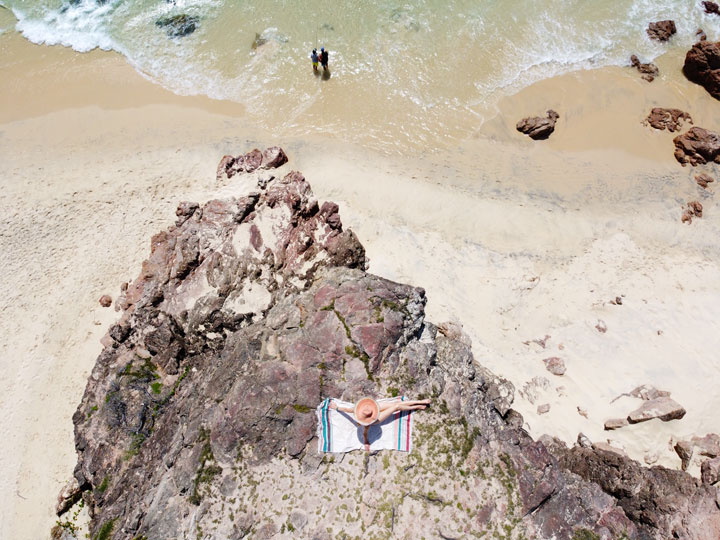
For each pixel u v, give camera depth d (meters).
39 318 23.83
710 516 16.67
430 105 29.48
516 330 22.39
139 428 19.94
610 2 32.53
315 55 29.58
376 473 15.52
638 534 15.70
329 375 16.67
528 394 20.77
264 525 15.12
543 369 21.39
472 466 15.83
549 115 28.84
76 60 32.09
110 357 21.81
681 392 20.62
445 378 17.41
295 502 15.33
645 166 27.58
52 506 19.97
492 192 26.48
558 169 27.52
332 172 26.88
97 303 24.02
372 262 23.84
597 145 28.27
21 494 20.30
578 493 16.50
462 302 22.94
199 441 16.62
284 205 24.30
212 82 30.77
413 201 25.92
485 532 14.91
